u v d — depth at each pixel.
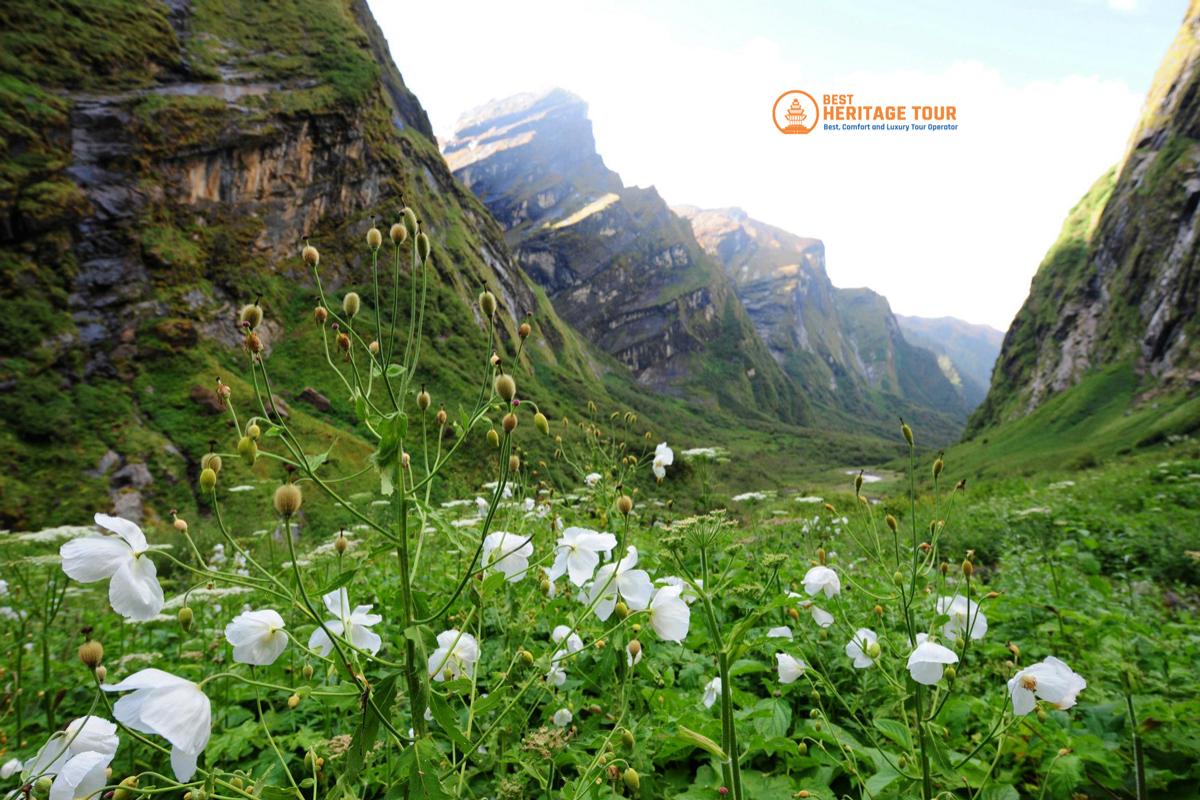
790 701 3.16
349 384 1.82
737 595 3.96
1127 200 118.75
